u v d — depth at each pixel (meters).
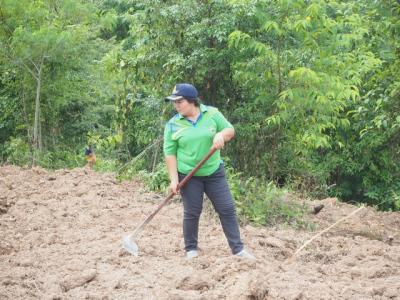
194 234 6.65
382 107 10.59
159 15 11.41
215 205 6.55
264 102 10.75
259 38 10.88
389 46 11.14
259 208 9.30
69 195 9.81
